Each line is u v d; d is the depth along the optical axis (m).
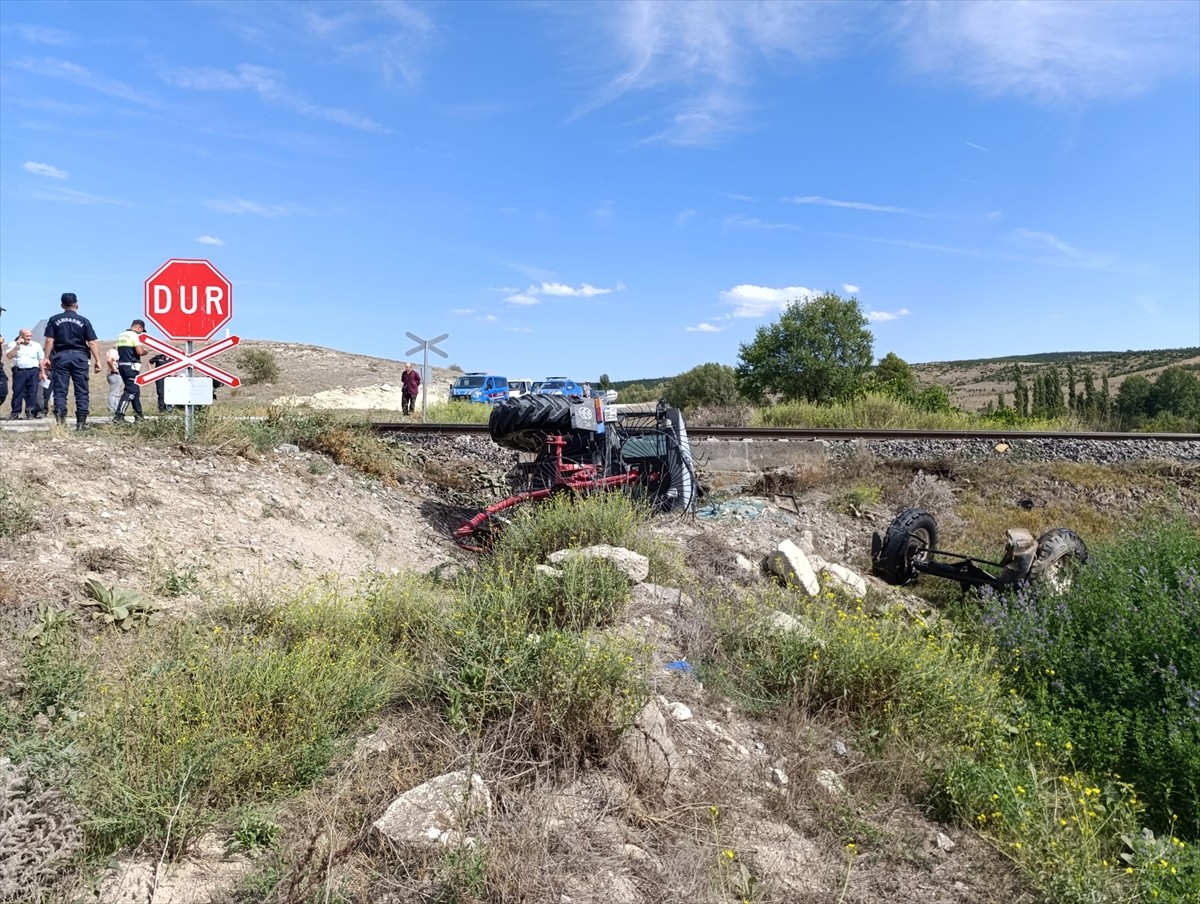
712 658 5.79
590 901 3.30
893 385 28.73
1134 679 6.10
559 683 4.38
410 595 6.00
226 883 3.21
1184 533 9.05
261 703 4.15
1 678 4.29
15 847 2.98
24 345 14.80
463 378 39.44
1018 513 12.80
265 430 10.75
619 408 11.85
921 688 5.53
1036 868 4.02
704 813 4.01
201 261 9.70
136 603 5.39
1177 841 4.52
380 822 3.46
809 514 11.97
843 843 4.07
